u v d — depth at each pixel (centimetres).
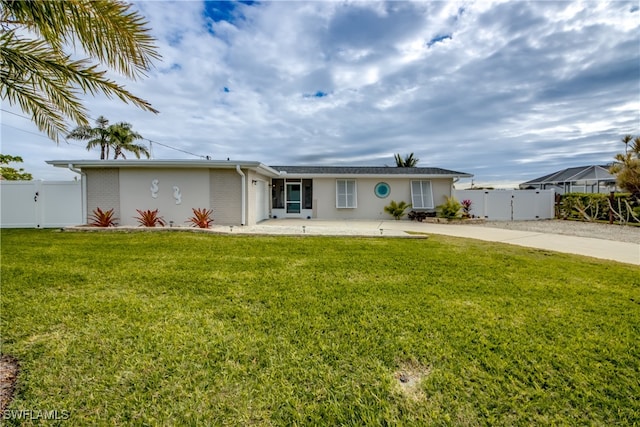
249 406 218
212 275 541
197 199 1305
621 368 260
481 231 1241
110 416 208
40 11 285
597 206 1619
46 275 530
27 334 317
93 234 1036
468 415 209
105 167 1280
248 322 347
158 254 721
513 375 250
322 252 757
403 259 679
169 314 370
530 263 648
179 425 201
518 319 359
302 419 206
